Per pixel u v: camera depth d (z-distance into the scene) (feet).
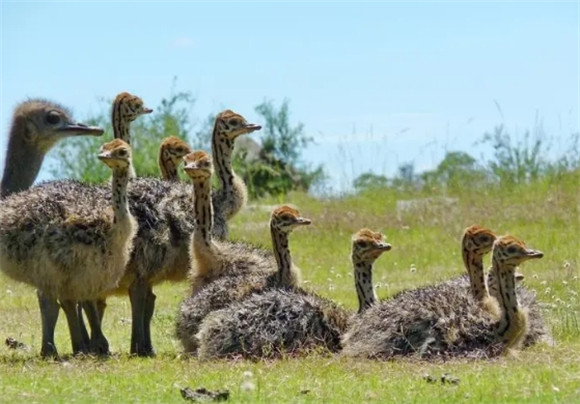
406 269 82.38
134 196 56.29
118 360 51.13
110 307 71.05
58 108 64.80
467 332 49.49
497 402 39.37
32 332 62.80
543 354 48.60
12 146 64.13
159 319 65.82
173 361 50.57
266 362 48.65
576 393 40.60
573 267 75.15
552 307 61.46
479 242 53.01
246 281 54.80
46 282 52.65
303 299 51.93
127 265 55.57
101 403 40.27
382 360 48.65
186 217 57.06
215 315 51.42
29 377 45.78
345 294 73.15
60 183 55.47
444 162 123.13
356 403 39.86
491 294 56.75
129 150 52.08
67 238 52.08
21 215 52.60
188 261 57.16
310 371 45.96
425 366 46.73
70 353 55.52
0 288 78.13
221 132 62.90
